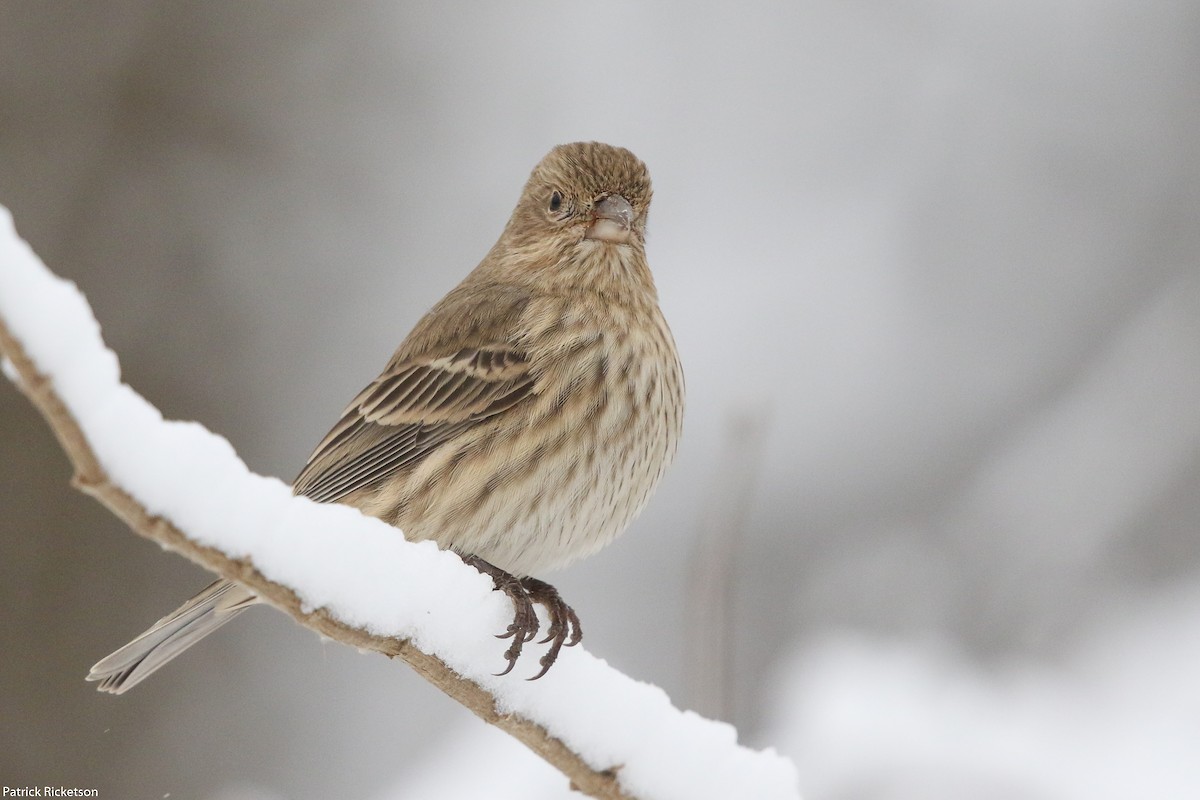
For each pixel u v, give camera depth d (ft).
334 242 50.34
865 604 44.21
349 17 51.70
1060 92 50.88
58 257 48.73
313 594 16.51
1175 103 50.42
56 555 45.93
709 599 23.98
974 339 48.21
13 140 49.32
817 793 30.14
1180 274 48.60
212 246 49.75
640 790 18.26
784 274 48.65
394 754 45.62
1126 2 51.01
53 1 50.19
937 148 50.31
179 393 48.62
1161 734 31.27
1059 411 46.70
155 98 50.42
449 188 50.93
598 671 18.56
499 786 31.42
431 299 50.06
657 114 50.70
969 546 44.73
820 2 51.21
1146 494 44.29
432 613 17.70
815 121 50.49
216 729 45.55
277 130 50.85
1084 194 49.85
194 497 14.90
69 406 12.88
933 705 31.60
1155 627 37.37
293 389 49.21
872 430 46.65
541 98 51.31
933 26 51.06
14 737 44.52
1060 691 33.37
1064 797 29.86
